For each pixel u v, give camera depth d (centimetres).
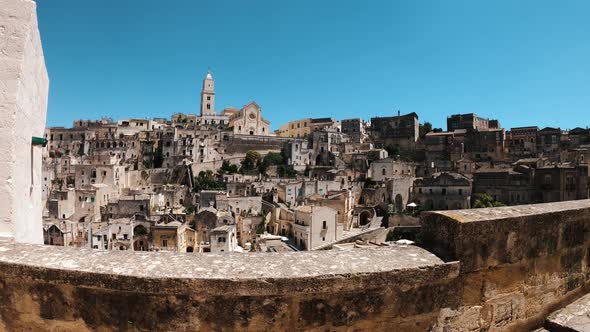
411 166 11594
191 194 9950
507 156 12106
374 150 12338
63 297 562
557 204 852
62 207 8038
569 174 8344
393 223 8100
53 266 559
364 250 639
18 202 786
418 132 14962
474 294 657
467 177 9831
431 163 11688
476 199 9300
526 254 719
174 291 528
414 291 601
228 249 6538
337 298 562
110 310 548
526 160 9988
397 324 593
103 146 13675
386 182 10088
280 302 544
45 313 570
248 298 538
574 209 807
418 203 9744
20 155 798
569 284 796
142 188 11194
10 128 748
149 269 549
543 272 748
